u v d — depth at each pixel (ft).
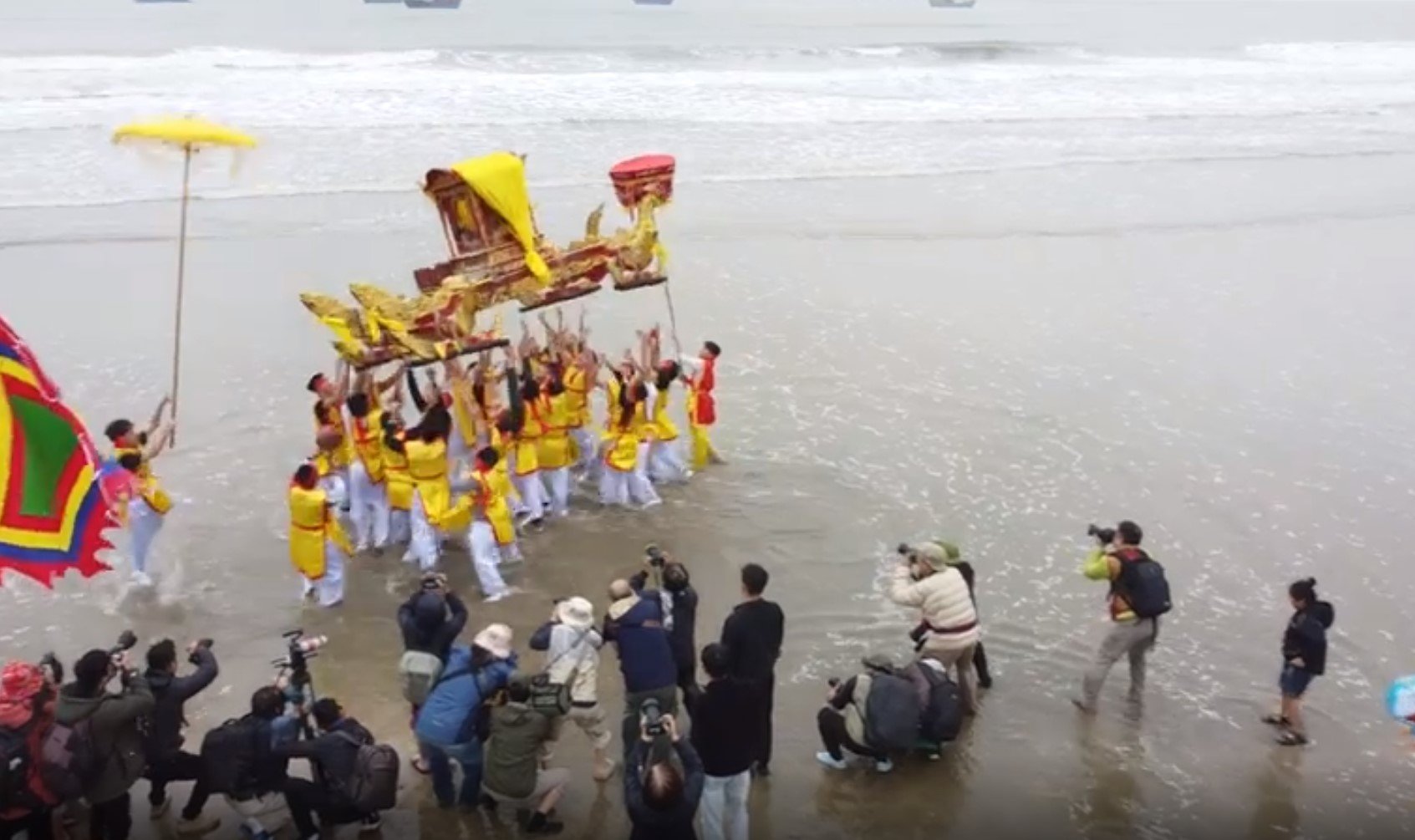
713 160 99.60
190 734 31.32
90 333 60.18
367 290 39.34
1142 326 67.41
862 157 102.94
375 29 206.80
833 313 67.36
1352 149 113.09
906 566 33.53
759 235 81.05
